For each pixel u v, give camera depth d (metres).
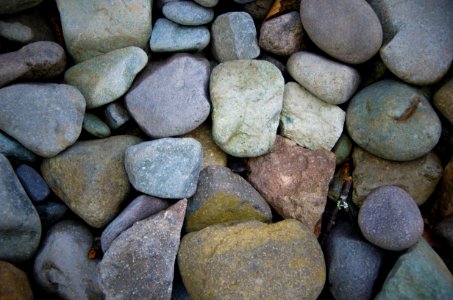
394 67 0.48
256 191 0.50
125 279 0.44
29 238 0.45
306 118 0.51
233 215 0.48
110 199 0.47
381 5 0.50
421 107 0.48
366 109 0.49
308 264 0.44
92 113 0.50
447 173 0.49
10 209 0.43
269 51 0.52
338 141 0.52
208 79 0.50
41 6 0.52
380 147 0.49
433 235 0.50
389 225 0.46
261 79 0.49
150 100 0.49
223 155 0.51
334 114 0.50
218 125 0.49
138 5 0.49
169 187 0.46
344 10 0.47
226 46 0.51
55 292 0.47
